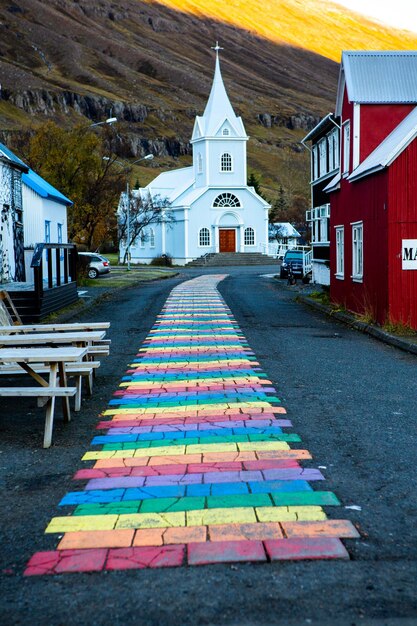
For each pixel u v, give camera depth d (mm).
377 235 17000
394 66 20078
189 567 4449
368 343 14359
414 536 4859
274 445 6988
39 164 41469
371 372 10945
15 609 4035
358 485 5836
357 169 18922
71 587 4258
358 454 6688
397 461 6473
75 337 8609
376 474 6109
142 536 4891
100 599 4117
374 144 19297
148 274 49062
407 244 15992
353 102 19219
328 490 5719
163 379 10398
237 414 8258
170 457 6660
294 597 4090
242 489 5754
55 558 4617
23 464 6566
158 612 3971
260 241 73062
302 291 31422
